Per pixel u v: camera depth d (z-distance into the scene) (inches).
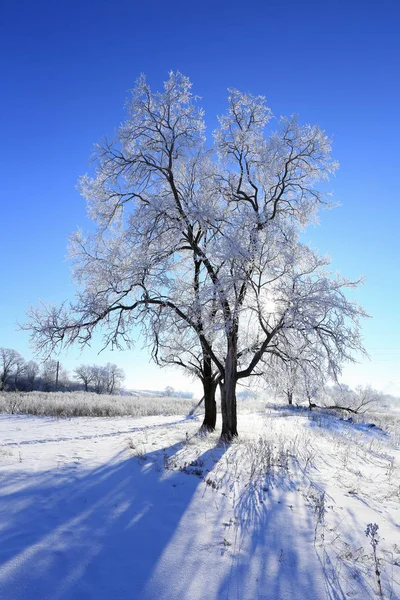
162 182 581.3
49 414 901.2
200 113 548.1
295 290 456.4
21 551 178.5
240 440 476.4
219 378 585.0
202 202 517.0
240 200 569.6
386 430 872.9
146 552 192.2
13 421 713.6
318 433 636.7
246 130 560.1
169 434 550.3
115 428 659.4
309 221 581.9
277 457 386.6
